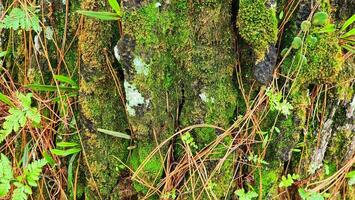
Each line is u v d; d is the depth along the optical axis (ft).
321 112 1.99
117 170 1.98
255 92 1.88
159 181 1.93
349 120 2.03
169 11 1.74
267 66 1.79
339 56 1.85
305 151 2.02
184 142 1.86
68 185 2.05
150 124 1.85
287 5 1.80
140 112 1.83
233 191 1.98
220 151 1.88
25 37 2.09
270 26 1.74
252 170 1.97
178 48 1.79
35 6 1.99
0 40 2.17
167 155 1.90
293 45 1.77
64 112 1.99
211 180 1.90
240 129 1.89
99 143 1.95
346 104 2.00
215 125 1.85
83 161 2.01
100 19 1.80
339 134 2.06
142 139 1.88
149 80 1.78
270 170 1.98
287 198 2.08
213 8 1.73
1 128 2.18
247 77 1.85
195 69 1.79
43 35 2.00
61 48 2.00
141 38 1.72
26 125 2.09
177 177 1.91
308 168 2.05
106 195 2.01
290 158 2.02
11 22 1.89
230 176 1.94
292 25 1.82
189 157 1.87
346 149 2.09
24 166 2.02
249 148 1.94
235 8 1.78
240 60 1.84
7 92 2.19
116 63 1.86
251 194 1.91
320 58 1.83
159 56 1.77
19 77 2.18
